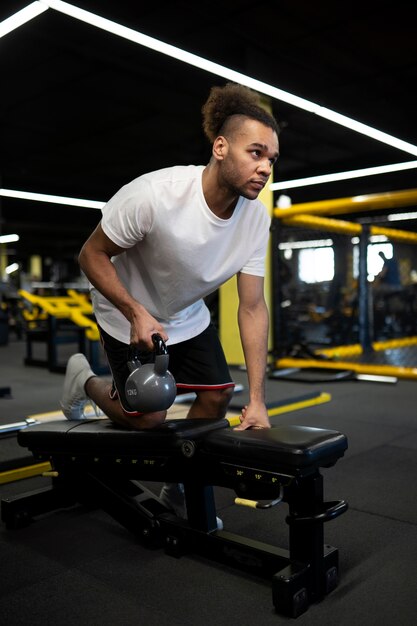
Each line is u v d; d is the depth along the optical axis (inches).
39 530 65.1
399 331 330.0
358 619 46.0
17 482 81.8
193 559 57.4
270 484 46.5
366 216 215.9
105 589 51.2
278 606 46.9
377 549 59.6
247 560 52.1
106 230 51.9
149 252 54.5
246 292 59.6
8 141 318.0
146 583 52.3
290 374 191.6
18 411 129.4
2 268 692.7
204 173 51.9
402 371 184.4
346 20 183.0
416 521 67.3
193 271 54.9
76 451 60.8
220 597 49.8
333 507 46.9
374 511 70.6
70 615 46.8
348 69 224.8
